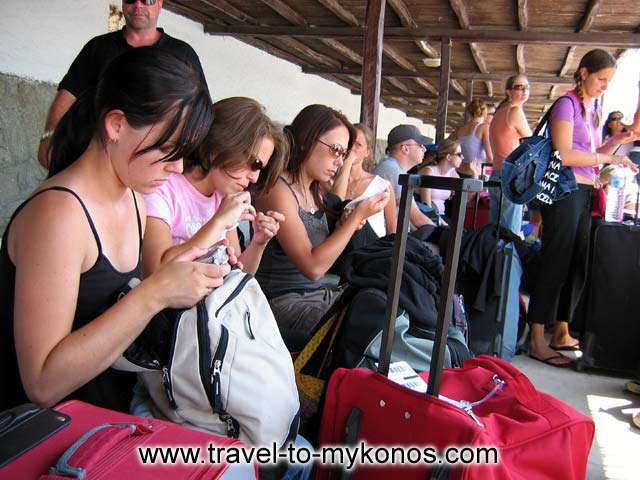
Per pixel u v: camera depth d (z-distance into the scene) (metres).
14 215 1.05
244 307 1.22
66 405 0.99
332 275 2.63
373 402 1.31
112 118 1.04
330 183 2.44
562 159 2.91
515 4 5.69
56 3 4.46
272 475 1.26
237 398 1.15
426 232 3.09
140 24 2.39
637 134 3.34
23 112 4.26
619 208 3.00
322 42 8.16
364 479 1.32
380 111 14.26
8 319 1.07
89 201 1.08
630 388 2.75
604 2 5.43
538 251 3.54
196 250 1.26
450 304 1.26
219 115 1.59
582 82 2.98
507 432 1.28
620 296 2.87
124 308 1.03
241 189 1.67
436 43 7.98
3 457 0.83
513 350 2.91
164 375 1.17
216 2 6.12
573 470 1.31
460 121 17.89
